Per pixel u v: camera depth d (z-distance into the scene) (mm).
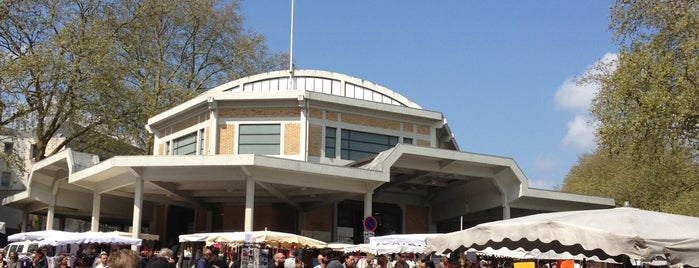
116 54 43656
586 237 10648
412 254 26641
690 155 24109
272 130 34312
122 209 38750
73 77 39844
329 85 39656
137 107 43312
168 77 48375
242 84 40562
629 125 20703
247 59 51500
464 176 33656
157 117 39094
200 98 35031
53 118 42969
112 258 5812
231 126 34625
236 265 21469
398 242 22141
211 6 49781
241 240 22031
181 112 36969
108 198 38219
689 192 24984
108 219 44219
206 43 51156
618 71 21938
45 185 37500
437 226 40188
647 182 27109
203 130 35781
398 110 36219
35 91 40438
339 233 36531
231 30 51062
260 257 24781
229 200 35312
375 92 40125
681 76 20062
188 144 36875
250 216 27297
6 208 59656
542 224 11203
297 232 35625
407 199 39031
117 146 45844
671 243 10203
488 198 34688
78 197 38312
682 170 25562
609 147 21859
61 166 35875
